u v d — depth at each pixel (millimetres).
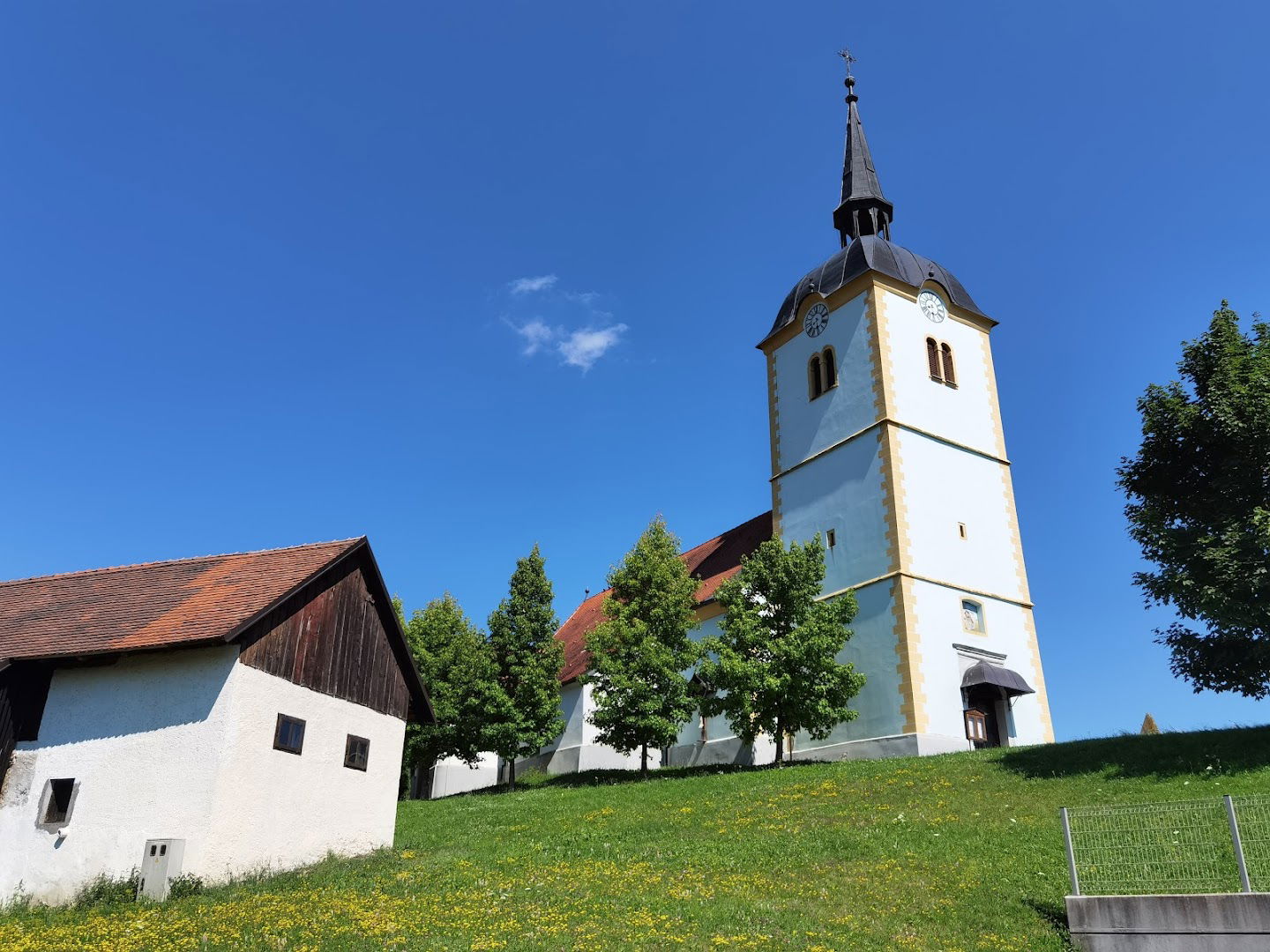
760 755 35375
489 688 35812
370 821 21375
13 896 17266
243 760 17828
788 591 31281
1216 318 23250
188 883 16266
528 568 38156
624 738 32594
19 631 20250
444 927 13469
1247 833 12961
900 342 36344
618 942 12656
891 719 31234
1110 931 12352
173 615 19234
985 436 37469
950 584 33469
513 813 25859
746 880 15797
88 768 17969
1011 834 17281
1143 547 22328
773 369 40906
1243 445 21328
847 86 45156
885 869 15945
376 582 22609
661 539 36250
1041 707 33938
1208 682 21641
